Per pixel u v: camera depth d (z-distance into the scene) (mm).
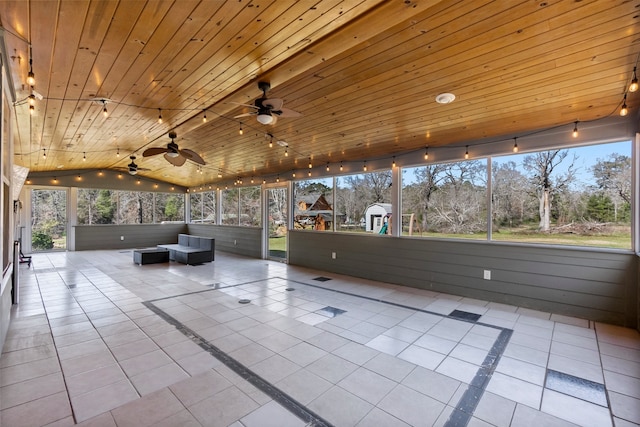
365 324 3488
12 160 3557
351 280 5766
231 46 2508
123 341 3027
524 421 1906
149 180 10969
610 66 2619
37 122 4340
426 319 3650
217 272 6480
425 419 1917
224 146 6047
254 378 2373
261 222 8500
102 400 2088
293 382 2320
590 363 2619
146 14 2049
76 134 5141
